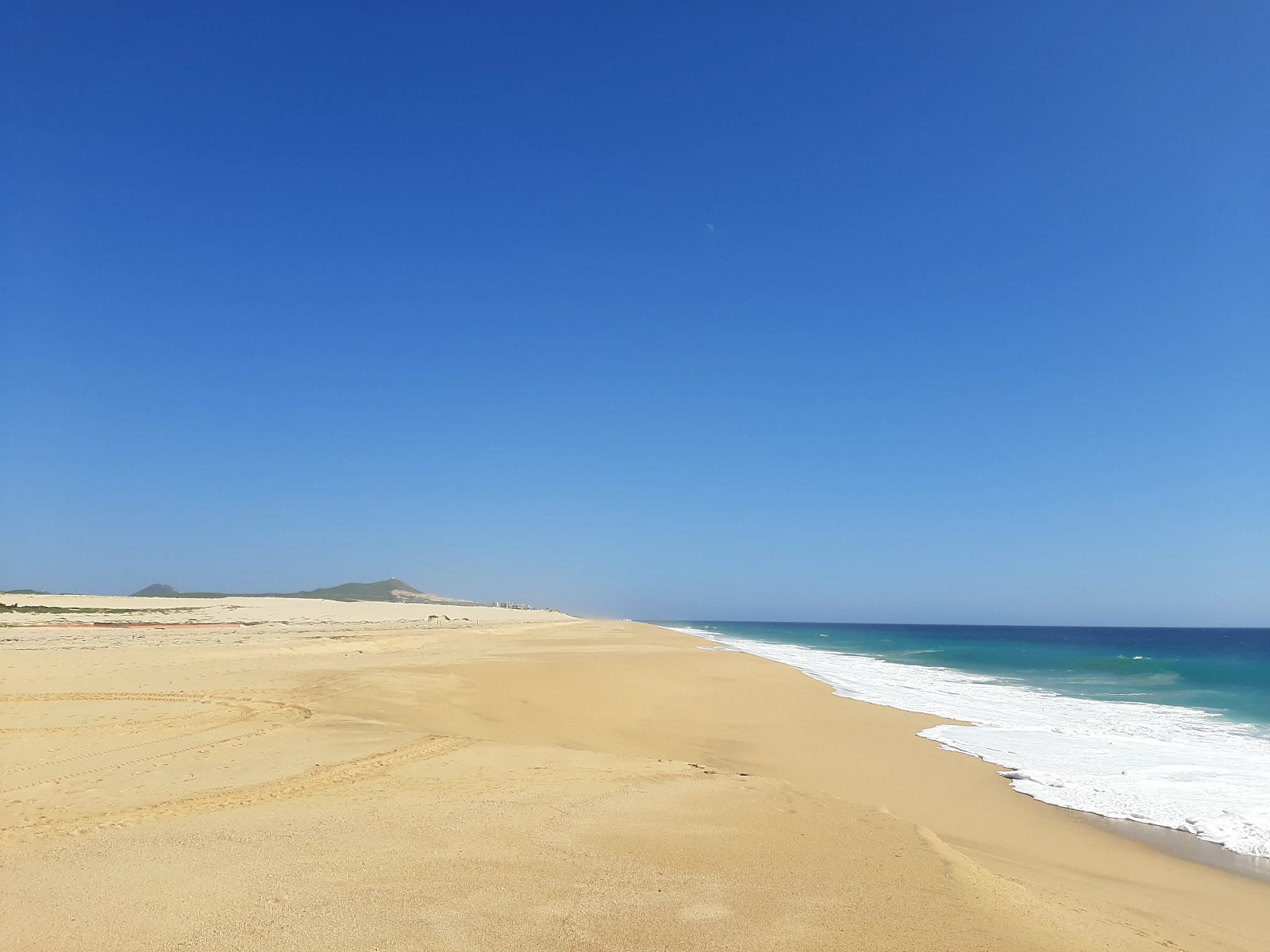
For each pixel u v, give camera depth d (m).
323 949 4.53
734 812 7.88
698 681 23.95
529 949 4.64
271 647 24.09
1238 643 99.75
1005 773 13.73
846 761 14.19
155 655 19.86
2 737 10.49
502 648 32.47
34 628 28.70
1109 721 20.52
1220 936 6.79
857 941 5.00
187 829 6.84
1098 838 10.18
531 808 7.74
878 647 66.62
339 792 8.23
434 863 6.05
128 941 4.55
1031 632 173.50
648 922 5.11
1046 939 5.36
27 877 5.59
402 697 14.76
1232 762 14.87
